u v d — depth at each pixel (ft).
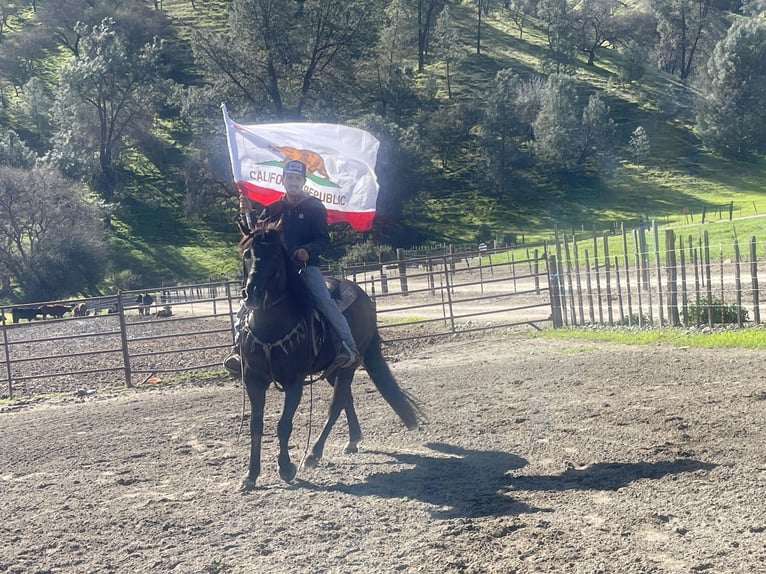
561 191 268.41
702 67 346.74
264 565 17.79
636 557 16.55
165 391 49.67
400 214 242.99
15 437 35.81
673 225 169.78
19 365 67.46
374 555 17.85
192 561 18.31
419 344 61.93
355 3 248.93
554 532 18.26
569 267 61.93
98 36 276.21
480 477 23.45
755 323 49.83
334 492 23.03
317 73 257.34
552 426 28.96
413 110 291.79
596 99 287.48
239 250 24.64
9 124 317.22
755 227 122.83
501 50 391.65
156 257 225.35
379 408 35.40
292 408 24.39
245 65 242.37
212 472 26.25
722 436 25.40
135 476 26.32
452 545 17.97
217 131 230.68
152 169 285.64
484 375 41.98
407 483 23.41
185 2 417.49
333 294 26.81
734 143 289.94
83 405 46.16
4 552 19.72
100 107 272.92
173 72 339.36
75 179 254.06
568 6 395.34
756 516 18.28
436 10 400.67
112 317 116.16
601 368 40.37
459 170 285.43
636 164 287.48
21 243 192.65
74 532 20.94
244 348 24.29
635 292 68.18
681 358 41.29
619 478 22.13
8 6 401.08
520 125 277.23
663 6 396.98
